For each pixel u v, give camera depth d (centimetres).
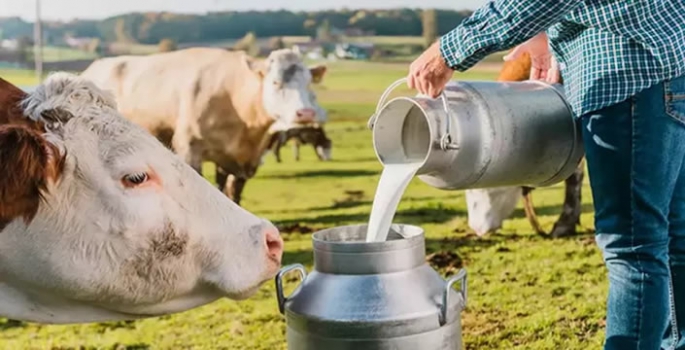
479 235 661
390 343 228
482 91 276
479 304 480
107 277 229
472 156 269
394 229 268
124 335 454
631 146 258
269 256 243
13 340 449
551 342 416
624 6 250
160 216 229
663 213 261
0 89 234
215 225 238
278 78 802
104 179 226
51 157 217
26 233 221
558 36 271
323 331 232
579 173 645
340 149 997
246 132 809
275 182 886
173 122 810
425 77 264
